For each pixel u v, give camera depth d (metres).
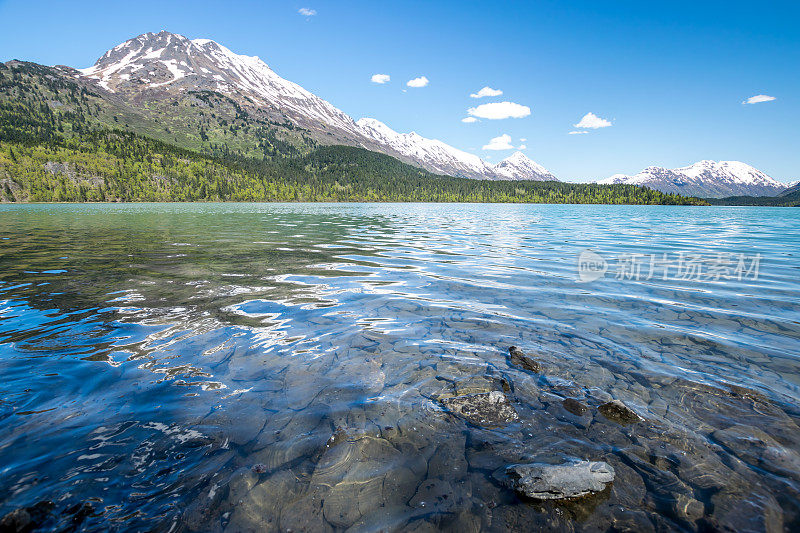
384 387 4.27
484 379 4.45
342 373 4.59
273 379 4.43
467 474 3.00
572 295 8.34
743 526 2.51
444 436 3.45
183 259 12.73
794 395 4.10
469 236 22.38
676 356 5.10
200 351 5.18
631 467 3.05
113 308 7.03
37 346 5.23
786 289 8.99
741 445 3.29
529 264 12.36
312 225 30.97
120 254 13.79
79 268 10.95
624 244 18.33
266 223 33.16
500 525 2.54
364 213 58.62
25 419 3.52
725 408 3.85
